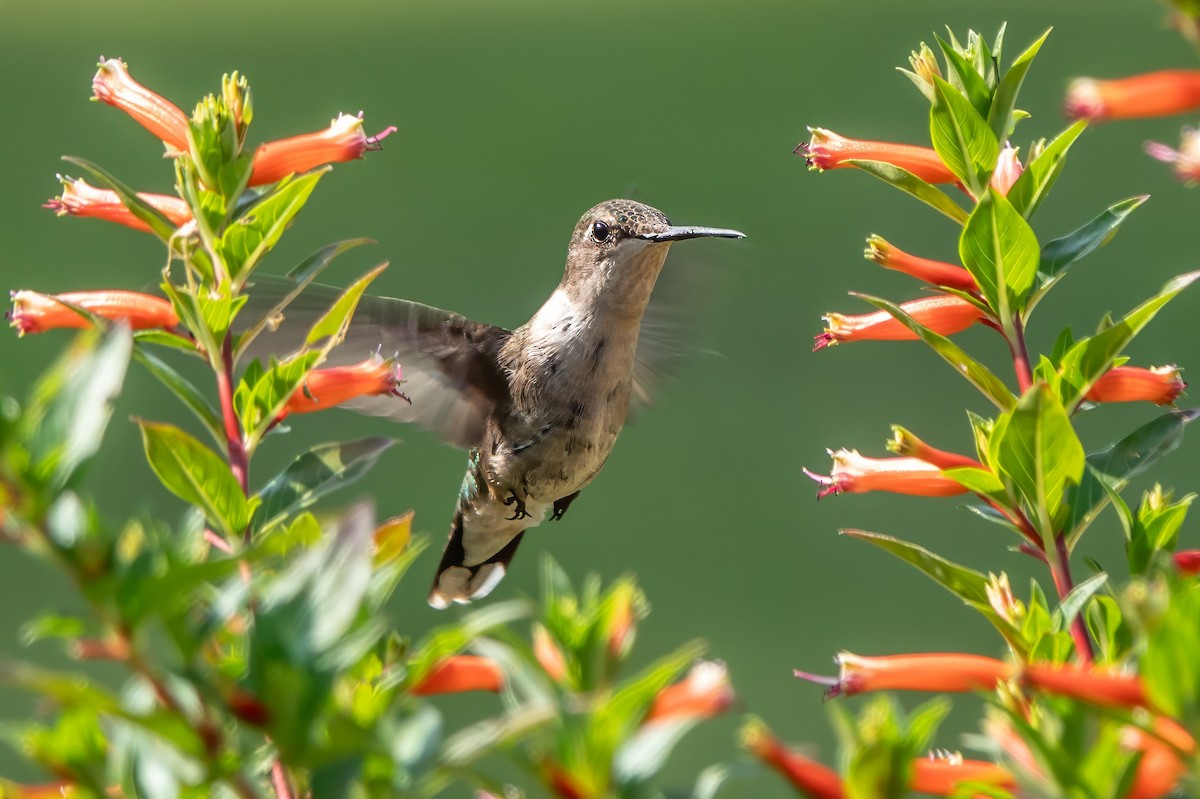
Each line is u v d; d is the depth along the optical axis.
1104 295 27.38
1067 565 6.20
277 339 8.47
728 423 26.45
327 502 24.36
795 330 27.89
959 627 21.81
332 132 6.92
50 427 4.02
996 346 26.95
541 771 4.36
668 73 37.22
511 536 10.31
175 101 36.59
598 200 31.41
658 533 24.59
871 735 4.24
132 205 6.39
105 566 4.00
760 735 4.26
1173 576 4.24
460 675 5.71
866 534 6.09
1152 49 34.81
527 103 35.56
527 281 29.78
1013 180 6.57
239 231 6.50
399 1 42.56
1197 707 3.94
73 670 19.30
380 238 30.47
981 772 5.01
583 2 42.00
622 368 9.87
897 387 26.62
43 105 34.69
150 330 6.58
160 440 5.80
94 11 41.88
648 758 4.44
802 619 22.22
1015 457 6.04
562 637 4.81
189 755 4.13
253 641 4.11
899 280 28.59
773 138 33.41
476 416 9.91
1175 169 4.66
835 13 39.38
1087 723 4.37
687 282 11.06
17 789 4.67
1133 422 24.83
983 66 6.60
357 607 4.09
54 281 27.47
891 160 6.72
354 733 4.04
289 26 40.81
